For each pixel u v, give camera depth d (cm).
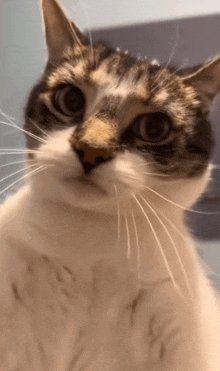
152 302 16
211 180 21
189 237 19
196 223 29
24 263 16
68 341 17
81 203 15
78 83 17
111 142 15
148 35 31
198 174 17
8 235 16
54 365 17
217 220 30
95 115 16
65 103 17
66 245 16
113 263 17
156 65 19
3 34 29
